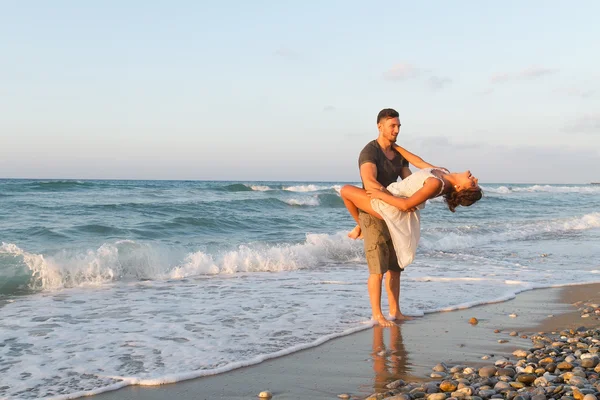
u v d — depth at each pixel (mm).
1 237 10719
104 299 6418
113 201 21562
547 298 6801
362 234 5664
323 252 10352
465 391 3322
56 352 4289
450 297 6734
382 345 4625
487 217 21609
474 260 10328
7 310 5781
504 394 3359
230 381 3721
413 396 3336
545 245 13031
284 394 3484
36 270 7375
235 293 6852
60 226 12250
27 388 3520
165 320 5379
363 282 7742
